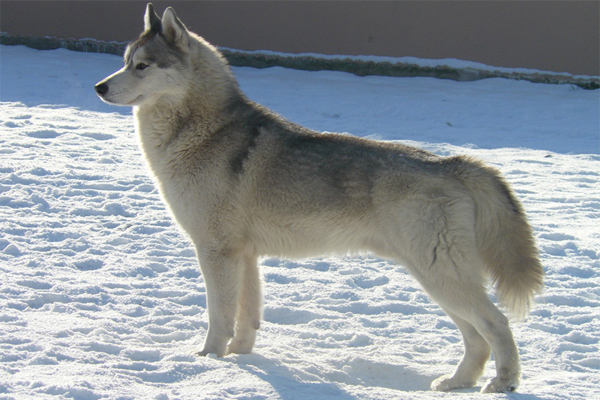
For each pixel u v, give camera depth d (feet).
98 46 50.14
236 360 11.49
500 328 10.78
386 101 42.47
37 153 26.91
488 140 35.12
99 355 10.79
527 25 47.50
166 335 12.66
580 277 17.81
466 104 42.34
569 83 47.11
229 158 12.06
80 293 14.33
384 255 11.71
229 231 12.05
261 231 12.16
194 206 12.17
